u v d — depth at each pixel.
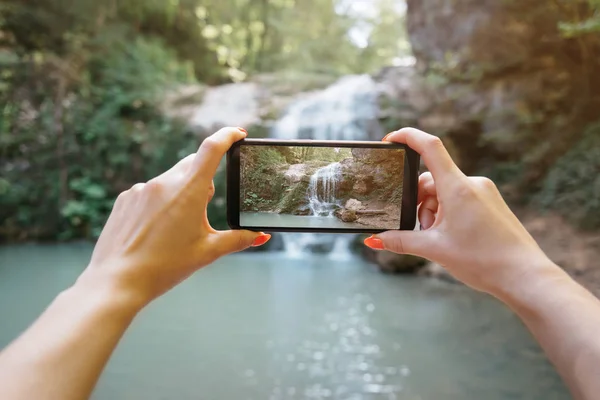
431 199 1.32
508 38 8.84
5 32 10.81
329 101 10.86
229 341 4.68
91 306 0.83
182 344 4.60
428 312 5.63
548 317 0.91
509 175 8.54
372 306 5.91
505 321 5.23
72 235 10.34
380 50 17.39
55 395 0.71
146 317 5.43
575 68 8.48
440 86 9.66
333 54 17.23
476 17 9.20
